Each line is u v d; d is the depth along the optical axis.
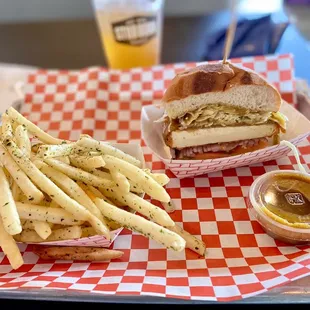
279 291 0.21
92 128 0.37
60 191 0.23
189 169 0.29
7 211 0.22
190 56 0.51
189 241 0.25
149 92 0.39
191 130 0.29
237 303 0.21
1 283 0.23
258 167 0.31
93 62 0.54
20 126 0.26
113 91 0.40
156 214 0.24
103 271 0.24
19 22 0.65
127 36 0.44
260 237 0.26
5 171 0.25
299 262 0.23
